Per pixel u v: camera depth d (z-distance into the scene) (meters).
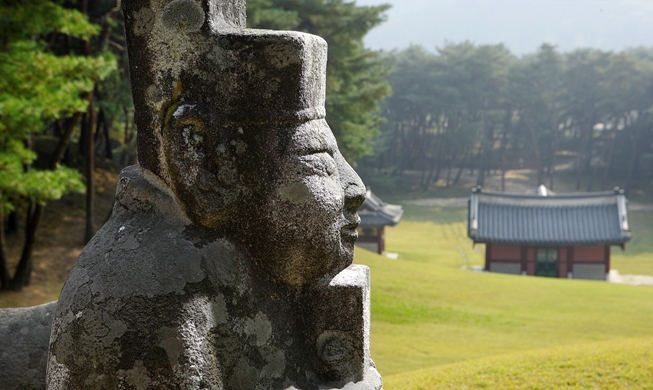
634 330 12.17
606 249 24.11
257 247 2.35
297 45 2.24
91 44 15.78
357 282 2.46
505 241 23.92
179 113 2.25
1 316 3.05
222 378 2.17
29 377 2.92
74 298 2.18
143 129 2.39
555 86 43.09
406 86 45.69
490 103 46.03
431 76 44.69
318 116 2.42
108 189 20.09
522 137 49.34
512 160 49.16
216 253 2.27
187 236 2.28
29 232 11.78
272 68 2.25
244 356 2.25
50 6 8.45
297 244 2.34
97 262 2.22
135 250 2.22
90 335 2.10
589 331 12.09
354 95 18.23
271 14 13.88
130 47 2.38
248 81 2.26
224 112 2.29
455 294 15.02
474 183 47.91
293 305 2.47
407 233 35.53
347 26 17.09
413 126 48.88
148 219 2.35
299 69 2.27
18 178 8.24
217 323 2.18
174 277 2.14
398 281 15.80
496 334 11.82
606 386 6.36
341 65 17.52
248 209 2.33
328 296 2.46
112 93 16.58
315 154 2.34
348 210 2.51
